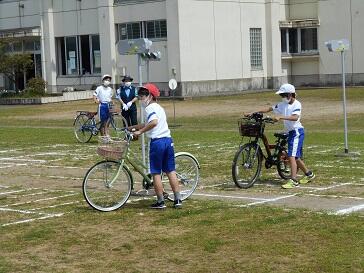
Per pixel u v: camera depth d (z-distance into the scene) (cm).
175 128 2902
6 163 1925
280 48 6031
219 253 885
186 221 1082
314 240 931
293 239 940
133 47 1566
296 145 1375
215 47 5425
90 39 5609
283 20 6141
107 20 5431
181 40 5141
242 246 913
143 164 1284
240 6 5641
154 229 1035
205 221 1073
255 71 5822
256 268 815
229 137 2436
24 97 5281
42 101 5112
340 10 5953
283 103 1379
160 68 5262
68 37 5744
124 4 5409
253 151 1388
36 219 1141
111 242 967
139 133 1184
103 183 1193
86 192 1186
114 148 1180
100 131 2403
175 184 1190
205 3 5328
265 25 5925
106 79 2373
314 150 1972
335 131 2586
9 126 3334
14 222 1126
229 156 1903
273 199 1254
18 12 6062
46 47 5822
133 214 1148
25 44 5994
